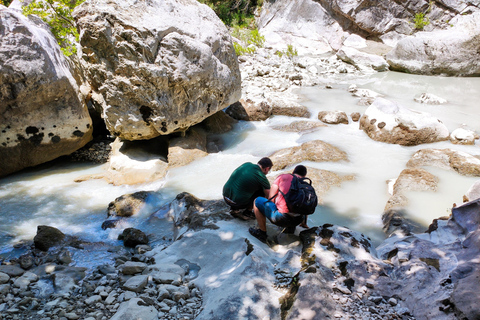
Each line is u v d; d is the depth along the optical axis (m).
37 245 4.67
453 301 2.94
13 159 6.84
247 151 7.69
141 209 5.74
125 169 6.95
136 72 6.44
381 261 3.77
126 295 3.50
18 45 6.21
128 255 4.64
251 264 3.66
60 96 6.84
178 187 6.38
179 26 6.79
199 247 4.22
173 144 7.51
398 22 16.00
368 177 6.31
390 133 7.47
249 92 10.30
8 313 3.27
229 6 20.61
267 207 4.13
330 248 3.93
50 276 3.93
